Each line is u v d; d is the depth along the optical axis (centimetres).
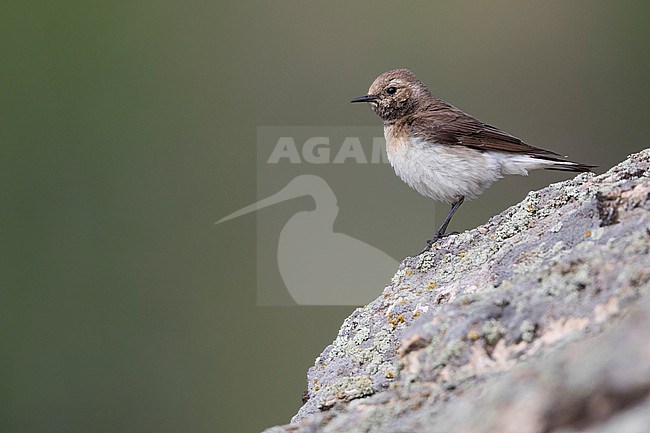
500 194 1504
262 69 1761
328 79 1745
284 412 1431
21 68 1653
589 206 532
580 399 310
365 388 499
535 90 1775
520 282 459
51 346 1462
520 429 317
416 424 383
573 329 412
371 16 1778
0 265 1498
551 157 927
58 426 1420
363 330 576
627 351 312
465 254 626
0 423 1412
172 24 1761
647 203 485
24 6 1655
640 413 293
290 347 1454
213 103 1720
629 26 1777
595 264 435
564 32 1798
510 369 396
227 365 1464
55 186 1591
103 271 1534
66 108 1644
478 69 1777
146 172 1630
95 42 1714
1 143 1591
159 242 1582
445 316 461
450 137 940
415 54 1781
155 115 1683
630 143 1752
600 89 1761
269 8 1784
